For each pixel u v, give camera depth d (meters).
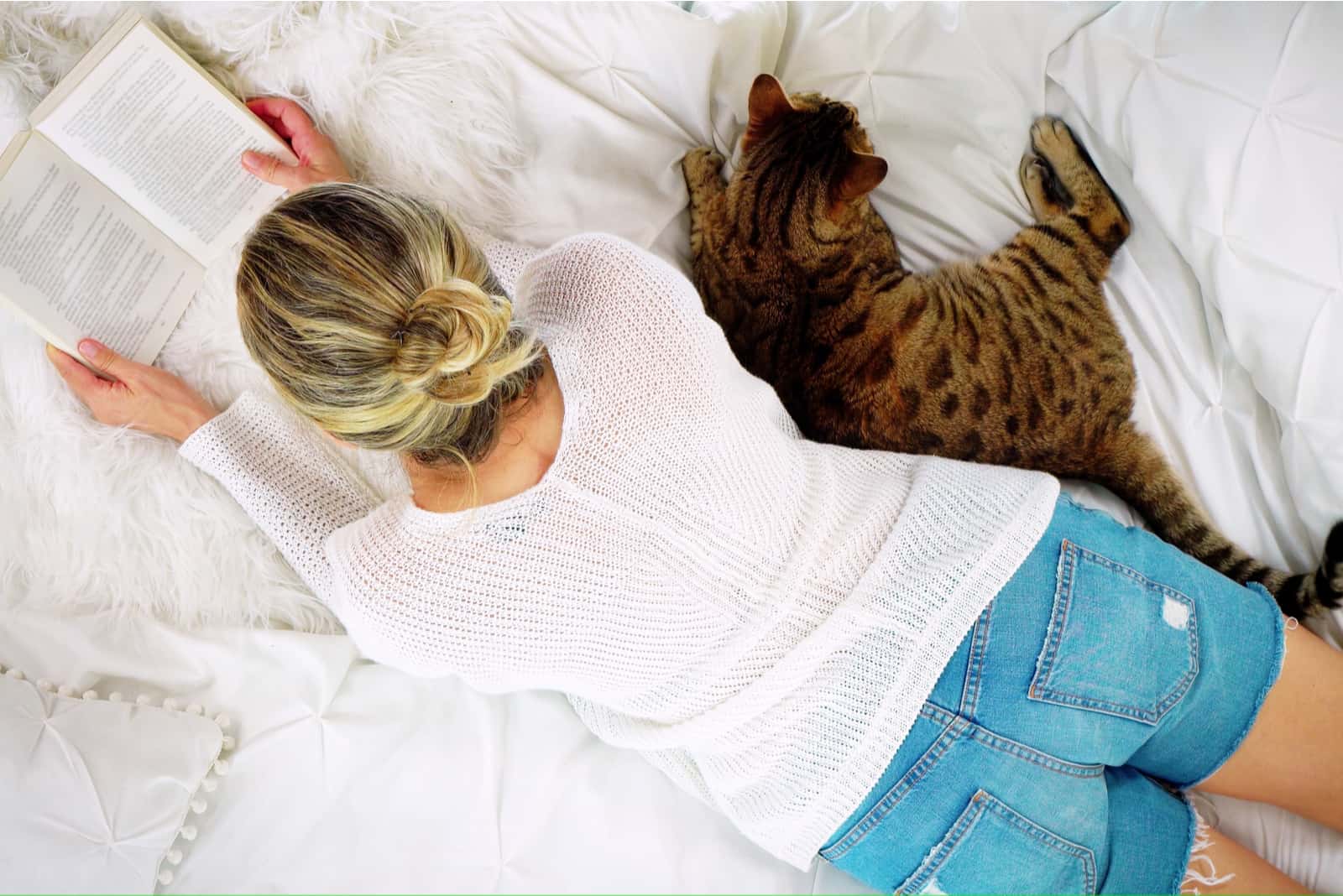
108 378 1.16
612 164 1.29
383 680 1.22
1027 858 0.97
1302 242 1.08
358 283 0.67
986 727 0.93
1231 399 1.23
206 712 1.18
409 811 1.18
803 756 0.91
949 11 1.26
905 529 0.93
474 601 0.79
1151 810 1.07
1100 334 1.24
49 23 1.11
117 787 1.09
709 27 1.25
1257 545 1.23
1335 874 1.15
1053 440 1.24
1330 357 1.10
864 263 1.28
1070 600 0.94
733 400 0.89
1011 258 1.26
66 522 1.16
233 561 1.20
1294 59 1.06
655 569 0.82
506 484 0.79
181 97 1.12
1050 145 1.26
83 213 1.11
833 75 1.30
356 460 1.17
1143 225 1.24
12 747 1.08
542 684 0.89
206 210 1.16
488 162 1.24
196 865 1.14
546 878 1.17
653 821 1.20
